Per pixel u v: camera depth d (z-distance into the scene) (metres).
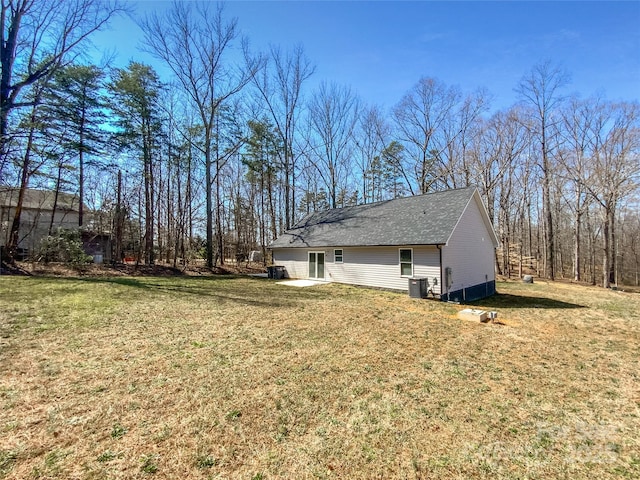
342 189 29.16
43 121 15.05
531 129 22.48
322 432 3.31
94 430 3.17
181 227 20.91
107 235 20.81
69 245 14.78
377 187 31.50
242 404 3.81
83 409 3.55
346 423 3.49
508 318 9.05
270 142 23.70
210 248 19.95
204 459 2.81
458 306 10.57
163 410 3.60
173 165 21.84
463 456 2.99
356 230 15.78
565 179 22.05
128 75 17.73
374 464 2.83
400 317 8.70
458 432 3.39
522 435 3.36
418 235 12.50
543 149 22.39
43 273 13.81
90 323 6.86
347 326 7.58
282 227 30.94
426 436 3.29
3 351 5.09
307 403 3.89
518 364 5.43
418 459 2.92
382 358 5.55
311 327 7.39
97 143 17.25
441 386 4.50
